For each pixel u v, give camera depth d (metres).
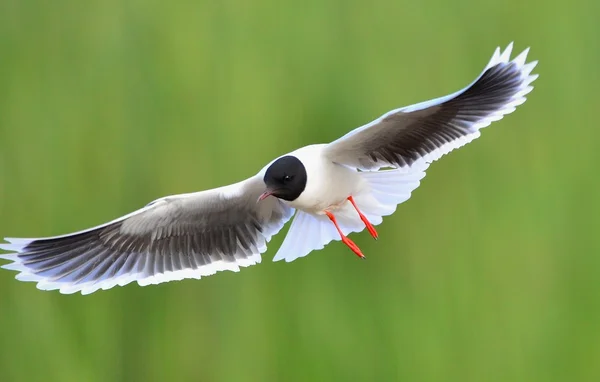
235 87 10.12
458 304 9.55
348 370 9.35
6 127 10.38
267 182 7.54
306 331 9.45
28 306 9.69
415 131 7.48
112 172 10.09
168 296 9.66
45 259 7.56
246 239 8.20
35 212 10.04
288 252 8.12
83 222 9.95
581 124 10.48
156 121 10.17
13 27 10.72
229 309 9.59
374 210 7.80
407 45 10.49
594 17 10.80
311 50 10.36
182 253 8.05
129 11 10.59
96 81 10.48
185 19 10.44
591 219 9.94
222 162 9.90
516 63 7.32
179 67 10.26
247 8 10.47
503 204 9.99
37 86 10.52
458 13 10.64
